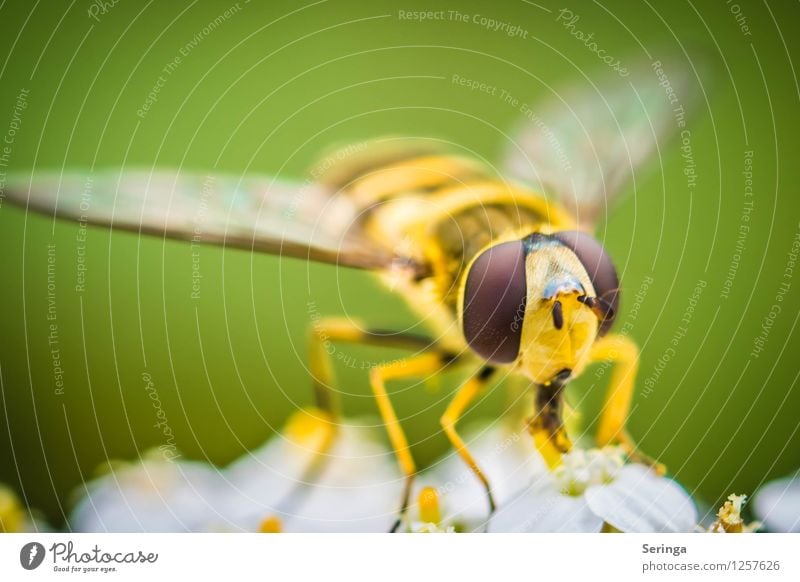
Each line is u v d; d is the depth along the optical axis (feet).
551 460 0.18
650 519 0.18
